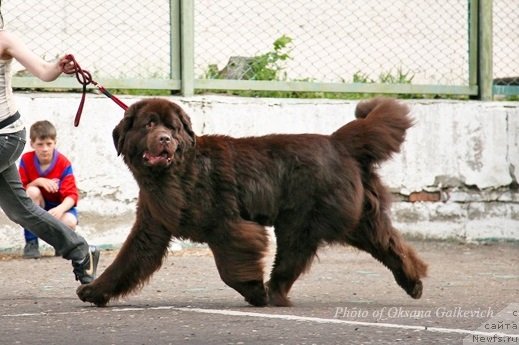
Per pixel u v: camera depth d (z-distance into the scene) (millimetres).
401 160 15195
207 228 9047
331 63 15820
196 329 7656
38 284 10969
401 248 9805
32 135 12961
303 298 10047
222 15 15125
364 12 16016
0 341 7160
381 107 9852
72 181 13133
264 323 7965
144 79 14320
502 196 15750
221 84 14703
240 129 14430
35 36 14406
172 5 14484
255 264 9055
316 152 9391
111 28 14602
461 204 15562
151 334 7434
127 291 9148
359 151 9641
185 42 14477
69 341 7148
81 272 9852
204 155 9008
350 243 9891
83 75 9383
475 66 16094
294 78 15594
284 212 9422
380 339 7188
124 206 13953
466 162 15539
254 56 15336
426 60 16266
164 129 8508
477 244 15539
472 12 16062
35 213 9672
